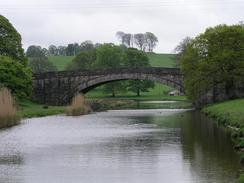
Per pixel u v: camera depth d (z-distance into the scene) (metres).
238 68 103.81
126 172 38.44
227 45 104.56
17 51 118.00
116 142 54.19
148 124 74.56
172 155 45.09
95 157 44.91
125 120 82.88
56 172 38.81
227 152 45.38
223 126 66.56
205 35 105.62
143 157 44.47
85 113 99.50
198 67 103.62
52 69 194.62
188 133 60.66
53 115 96.00
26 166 41.25
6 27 116.50
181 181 35.12
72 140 56.22
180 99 166.50
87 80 122.75
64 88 123.62
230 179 35.06
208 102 110.62
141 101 158.75
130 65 186.25
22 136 60.19
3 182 35.72
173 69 118.69
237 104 84.94
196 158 43.09
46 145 52.41
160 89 199.38
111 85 171.25
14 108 75.88
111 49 181.62
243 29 106.25
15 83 100.44
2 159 44.41
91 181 35.78
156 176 36.88
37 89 123.75
